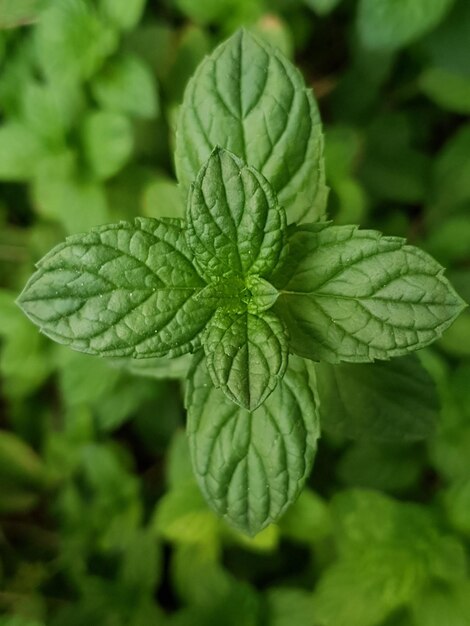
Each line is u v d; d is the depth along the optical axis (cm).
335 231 14
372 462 23
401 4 22
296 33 26
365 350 14
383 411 17
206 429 15
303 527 22
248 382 13
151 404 25
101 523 25
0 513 27
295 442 15
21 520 27
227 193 13
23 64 25
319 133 15
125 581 24
